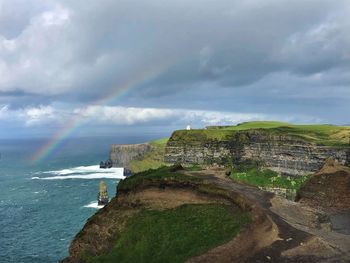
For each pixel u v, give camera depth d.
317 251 36.72
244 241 39.69
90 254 54.62
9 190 183.25
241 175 146.12
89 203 149.25
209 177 58.66
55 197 163.12
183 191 54.31
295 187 123.81
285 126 197.62
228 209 48.44
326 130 175.12
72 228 113.06
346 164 127.44
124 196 58.66
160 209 54.12
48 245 97.31
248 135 171.88
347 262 34.59
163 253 42.91
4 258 88.19
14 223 119.50
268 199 51.28
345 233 45.56
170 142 193.12
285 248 37.25
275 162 154.62
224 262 36.84
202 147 182.62
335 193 65.38
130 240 49.50
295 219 45.94
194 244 42.12
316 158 138.12
